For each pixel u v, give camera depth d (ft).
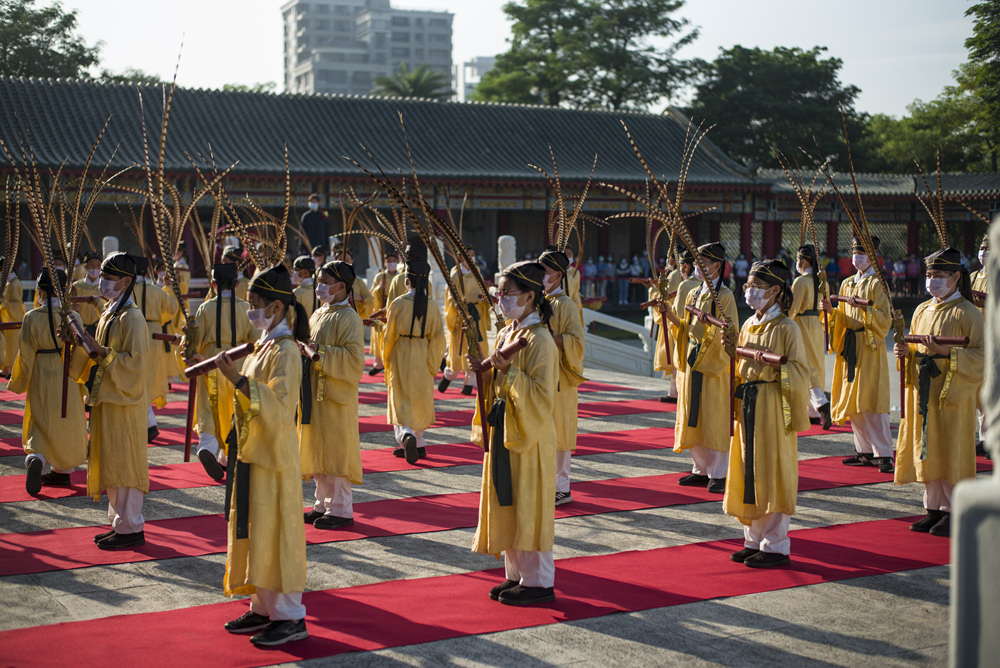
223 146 102.17
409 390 29.63
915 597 17.85
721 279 26.73
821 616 16.87
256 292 15.83
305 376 22.50
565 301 24.82
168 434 33.65
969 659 6.71
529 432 16.92
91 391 20.17
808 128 142.00
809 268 34.99
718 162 125.70
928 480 22.20
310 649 15.20
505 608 17.15
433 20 474.49
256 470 15.37
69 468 25.29
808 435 34.32
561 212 27.96
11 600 17.28
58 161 90.17
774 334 19.77
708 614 16.92
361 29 481.87
